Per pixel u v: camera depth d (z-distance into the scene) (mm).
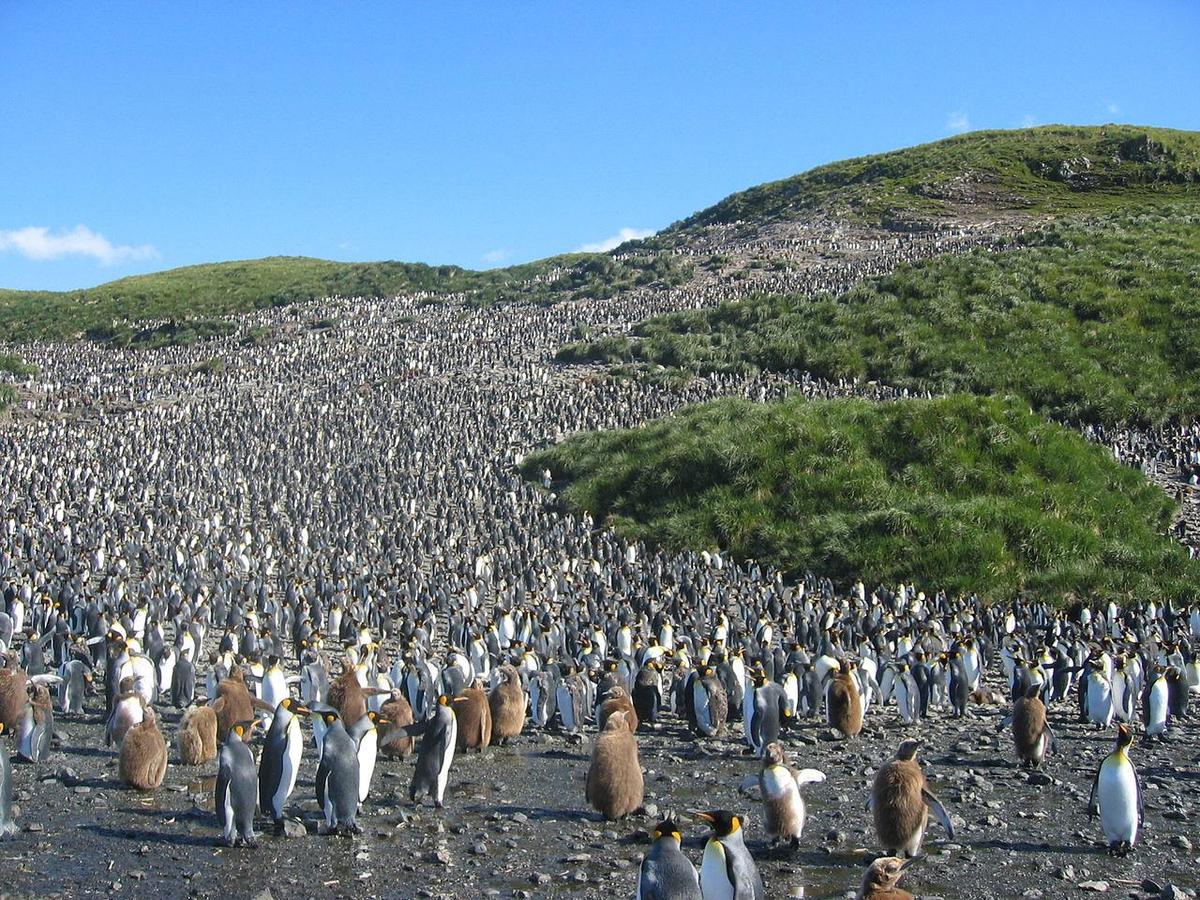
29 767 14531
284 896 10047
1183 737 17500
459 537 38156
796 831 11289
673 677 19516
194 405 64312
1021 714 15164
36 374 78062
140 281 136250
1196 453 43844
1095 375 53906
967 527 33375
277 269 140250
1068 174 102375
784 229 101750
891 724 18516
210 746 14906
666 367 62188
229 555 33656
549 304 91250
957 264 69750
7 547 34125
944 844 11633
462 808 13000
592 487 42219
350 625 25109
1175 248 69812
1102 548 33156
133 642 18406
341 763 11859
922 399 42250
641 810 12859
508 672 17109
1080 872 10766
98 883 10297
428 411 58125
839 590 32562
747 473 38625
